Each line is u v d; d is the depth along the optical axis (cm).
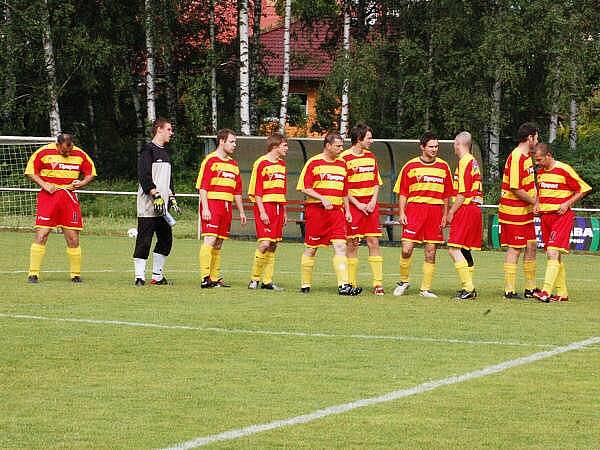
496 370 1867
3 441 1391
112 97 9025
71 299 2805
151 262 4247
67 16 7919
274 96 9131
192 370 1848
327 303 2783
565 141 8506
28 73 8231
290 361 1936
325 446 1372
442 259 4928
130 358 1958
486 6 7794
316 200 3027
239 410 1560
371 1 8575
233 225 6241
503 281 3716
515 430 1459
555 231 2950
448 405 1602
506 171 2983
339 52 8262
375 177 3078
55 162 3262
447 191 3005
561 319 2528
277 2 8950
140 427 1462
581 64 7388
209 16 8488
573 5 7544
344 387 1719
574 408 1590
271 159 3125
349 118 8300
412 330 2311
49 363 1905
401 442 1393
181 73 8588
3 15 8112
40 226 3266
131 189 8025
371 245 3062
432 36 7738
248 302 2783
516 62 7431
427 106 7862
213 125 8462
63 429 1452
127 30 8375
